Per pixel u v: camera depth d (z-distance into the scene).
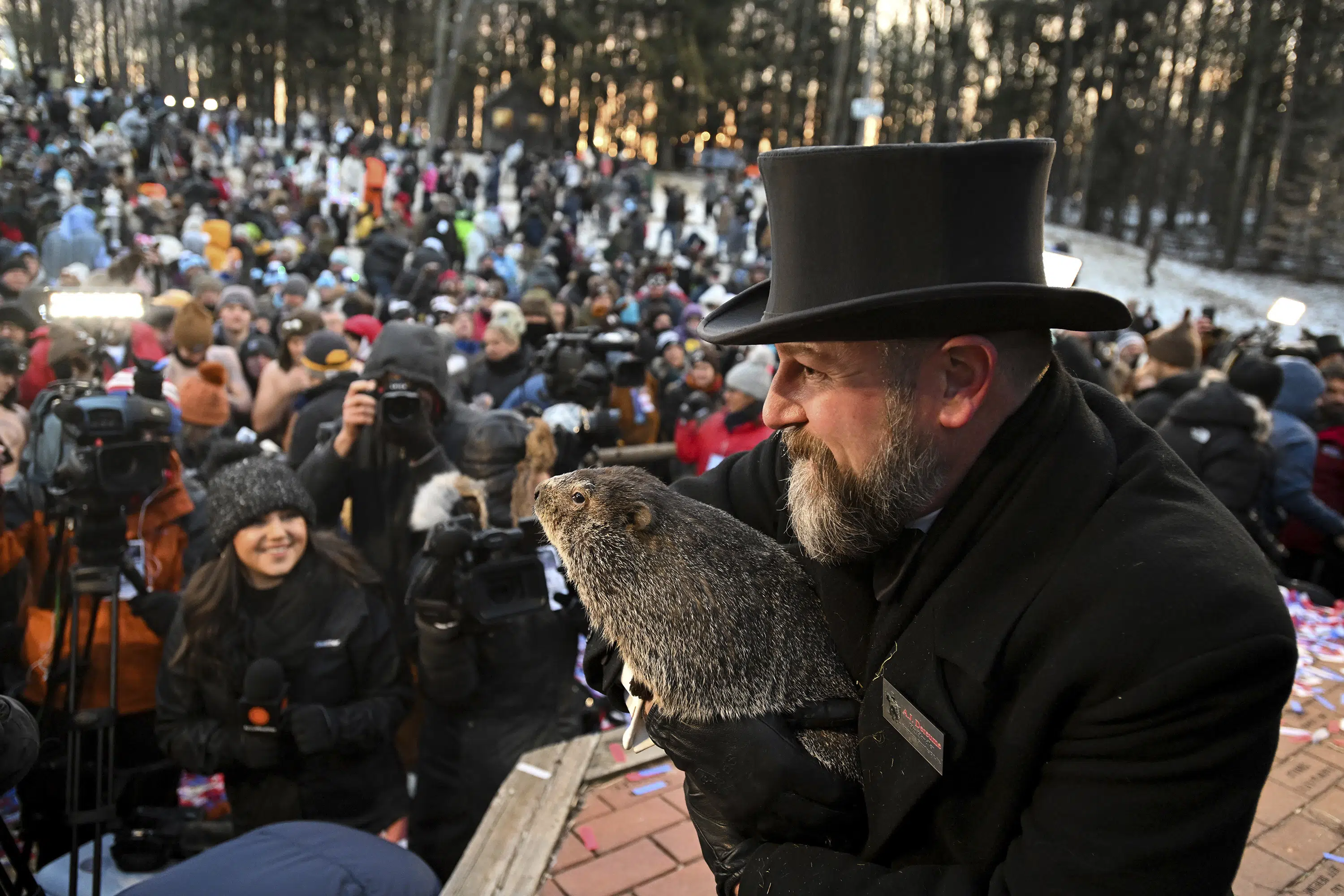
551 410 3.78
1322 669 3.09
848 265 0.97
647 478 1.33
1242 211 32.41
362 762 2.98
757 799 1.11
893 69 47.84
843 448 1.04
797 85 48.31
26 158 19.22
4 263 7.53
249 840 1.98
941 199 0.93
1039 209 1.00
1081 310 0.92
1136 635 0.90
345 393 4.59
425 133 47.38
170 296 6.95
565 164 28.77
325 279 10.48
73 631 2.69
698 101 44.66
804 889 1.06
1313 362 8.06
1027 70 43.75
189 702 2.92
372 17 47.31
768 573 1.25
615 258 19.38
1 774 1.25
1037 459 1.02
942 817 1.05
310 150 25.36
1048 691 0.95
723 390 6.78
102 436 2.60
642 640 1.20
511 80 45.94
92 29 63.62
